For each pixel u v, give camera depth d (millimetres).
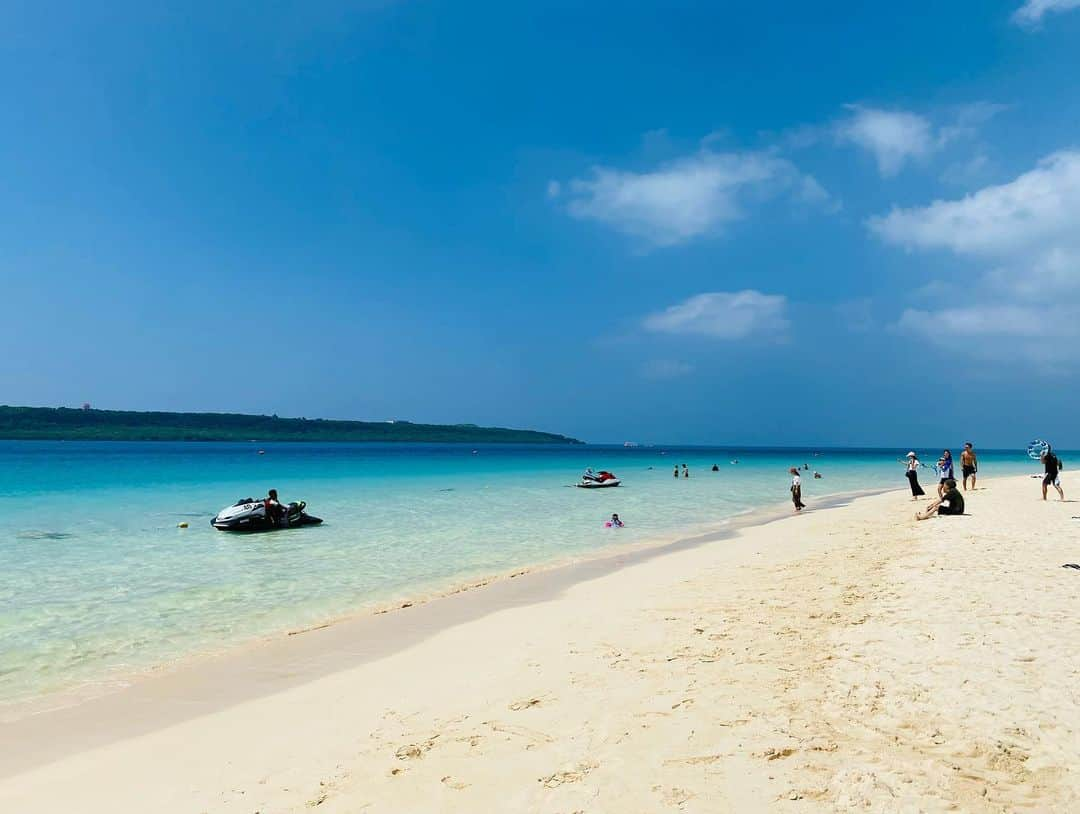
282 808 4996
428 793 5121
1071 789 4828
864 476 61844
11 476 47531
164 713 7211
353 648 9500
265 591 13508
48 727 6871
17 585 14016
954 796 4762
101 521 24594
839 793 4855
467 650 9086
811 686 6953
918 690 6691
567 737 5992
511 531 22516
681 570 14414
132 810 5090
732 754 5531
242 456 95312
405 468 66500
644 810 4738
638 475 62500
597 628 9656
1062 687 6594
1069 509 22359
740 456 155625
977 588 10664
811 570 13344
